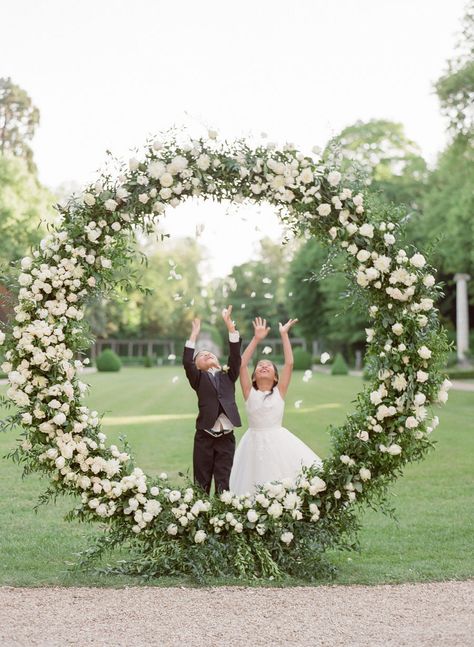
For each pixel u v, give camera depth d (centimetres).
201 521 548
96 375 4125
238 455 612
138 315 6469
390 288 555
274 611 443
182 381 3344
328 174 572
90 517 575
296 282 4947
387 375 554
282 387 613
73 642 387
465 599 466
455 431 1398
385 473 565
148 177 572
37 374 557
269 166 563
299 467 593
